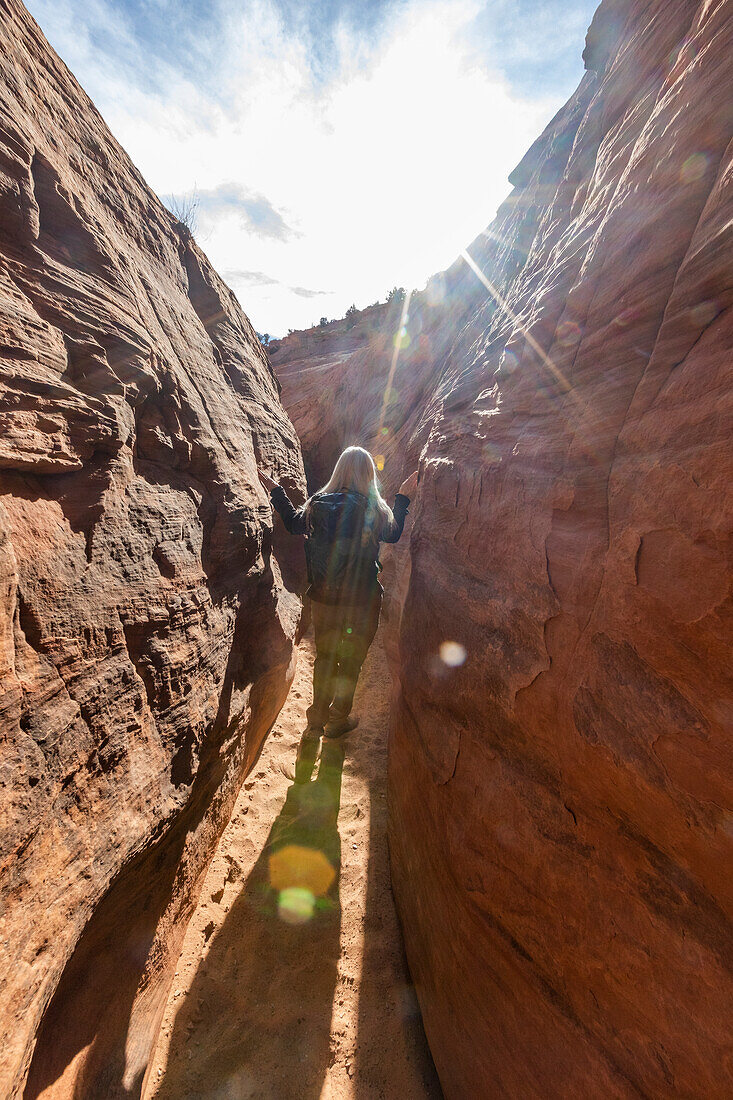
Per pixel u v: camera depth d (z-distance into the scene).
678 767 0.84
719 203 0.92
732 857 0.77
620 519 1.02
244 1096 1.56
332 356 29.95
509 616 1.44
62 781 1.13
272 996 1.86
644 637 0.92
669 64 1.39
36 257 1.52
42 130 1.71
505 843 1.32
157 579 1.73
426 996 1.77
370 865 2.49
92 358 1.59
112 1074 1.34
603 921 1.01
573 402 1.31
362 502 2.68
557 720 1.18
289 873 2.38
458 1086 1.47
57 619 1.22
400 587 3.29
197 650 1.91
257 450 3.39
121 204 2.32
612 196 1.47
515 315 2.19
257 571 2.81
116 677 1.40
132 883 1.43
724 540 0.75
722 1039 0.76
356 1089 1.62
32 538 1.22
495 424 1.84
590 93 2.64
